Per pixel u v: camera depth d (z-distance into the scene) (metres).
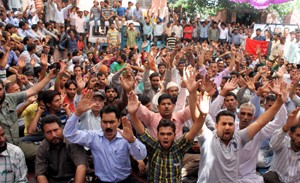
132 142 3.71
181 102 5.41
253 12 21.89
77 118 3.78
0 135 3.53
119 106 5.30
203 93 3.91
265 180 4.27
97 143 3.99
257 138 4.21
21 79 6.42
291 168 4.18
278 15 22.11
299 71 8.87
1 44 8.38
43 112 5.16
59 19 15.05
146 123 4.75
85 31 16.03
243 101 6.50
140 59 10.66
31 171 4.84
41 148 3.88
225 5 21.19
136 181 4.14
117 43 14.52
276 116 4.17
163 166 3.67
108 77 8.33
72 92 5.55
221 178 3.84
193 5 21.55
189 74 3.87
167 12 19.38
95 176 4.13
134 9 17.25
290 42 14.85
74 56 10.61
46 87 6.89
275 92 3.79
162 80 7.59
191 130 3.68
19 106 5.36
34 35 11.40
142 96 5.57
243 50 15.84
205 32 17.94
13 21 11.77
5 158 3.63
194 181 4.82
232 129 3.81
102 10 16.08
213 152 3.89
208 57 10.86
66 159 3.89
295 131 4.06
